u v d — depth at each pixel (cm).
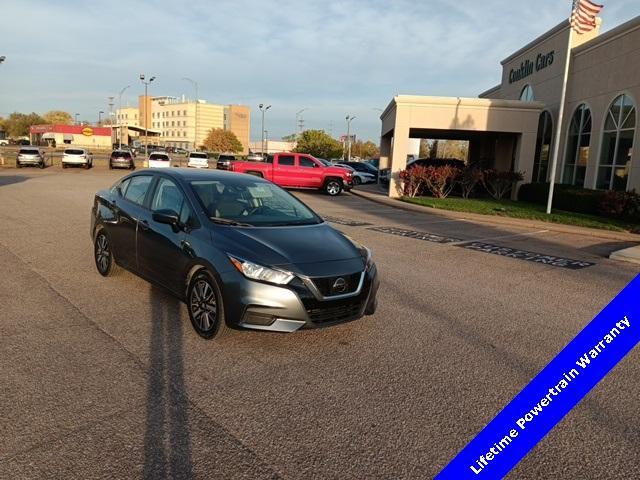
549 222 1538
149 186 604
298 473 288
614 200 1639
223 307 448
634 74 1791
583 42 2225
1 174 2891
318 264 453
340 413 355
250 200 560
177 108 15462
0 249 834
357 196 2527
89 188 2117
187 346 461
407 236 1193
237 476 283
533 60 2644
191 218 514
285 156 2498
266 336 489
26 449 299
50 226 1087
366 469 295
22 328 488
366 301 480
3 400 354
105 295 600
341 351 465
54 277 672
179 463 292
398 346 483
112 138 9556
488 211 1736
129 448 304
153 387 382
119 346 455
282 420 343
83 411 344
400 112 2281
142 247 570
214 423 336
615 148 1894
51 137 9400
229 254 453
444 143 7262
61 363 416
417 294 671
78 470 282
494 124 2277
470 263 898
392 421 348
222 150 12494
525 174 2306
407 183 2302
